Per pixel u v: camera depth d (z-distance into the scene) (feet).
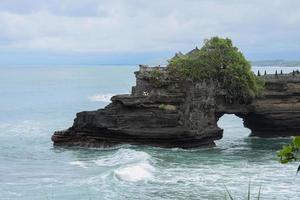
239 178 168.25
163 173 175.32
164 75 241.35
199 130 233.14
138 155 201.67
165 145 229.45
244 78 250.57
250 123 279.49
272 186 156.46
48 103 491.31
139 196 145.18
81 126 232.12
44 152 223.92
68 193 148.77
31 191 151.64
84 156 211.41
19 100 515.91
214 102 243.81
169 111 231.09
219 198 142.31
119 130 226.38
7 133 291.99
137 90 243.19
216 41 252.01
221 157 211.20
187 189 153.07
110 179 164.55
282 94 264.93
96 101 520.01
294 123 268.21
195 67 242.58
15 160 205.87
